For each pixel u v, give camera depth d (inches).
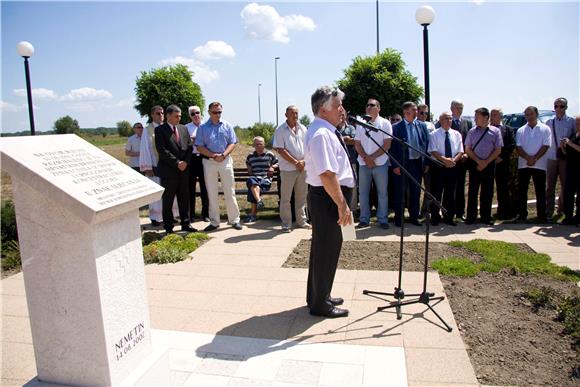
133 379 97.7
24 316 159.9
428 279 181.9
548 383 109.0
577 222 272.5
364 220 279.1
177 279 190.4
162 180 270.2
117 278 95.8
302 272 196.9
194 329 141.9
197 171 316.8
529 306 152.5
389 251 224.1
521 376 112.1
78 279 90.2
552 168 291.3
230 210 289.6
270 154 331.6
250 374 115.0
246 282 185.3
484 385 108.5
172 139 269.1
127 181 102.6
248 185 316.2
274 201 402.6
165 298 169.0
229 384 110.9
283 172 273.9
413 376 112.4
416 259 209.6
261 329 140.8
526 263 196.5
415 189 275.7
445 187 278.7
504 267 193.3
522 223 284.4
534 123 282.7
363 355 123.0
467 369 115.0
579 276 180.2
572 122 287.6
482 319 143.8
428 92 300.7
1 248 235.3
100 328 91.2
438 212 280.7
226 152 278.5
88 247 88.4
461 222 290.2
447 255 214.8
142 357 104.6
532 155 282.2
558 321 140.8
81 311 91.4
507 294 163.6
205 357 123.9
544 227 271.6
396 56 546.3
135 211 102.2
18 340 140.6
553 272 184.4
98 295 90.0
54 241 89.8
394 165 272.2
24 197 89.8
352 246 234.7
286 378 112.7
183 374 115.6
